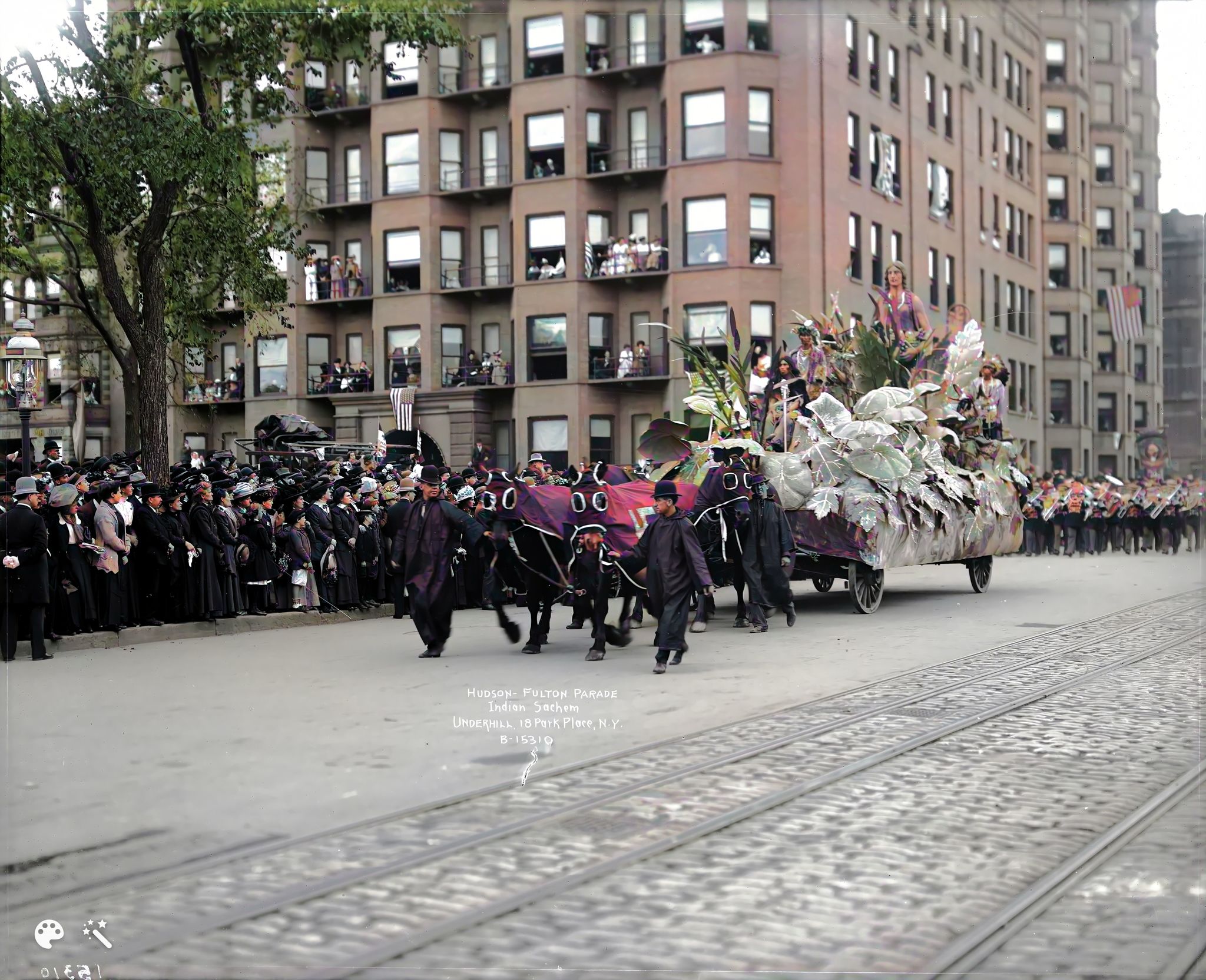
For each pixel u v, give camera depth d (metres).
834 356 21.55
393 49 39.38
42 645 14.64
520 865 6.30
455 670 13.27
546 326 38.28
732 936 5.31
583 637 16.66
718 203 37.75
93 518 16.33
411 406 31.45
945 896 5.80
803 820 7.10
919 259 44.09
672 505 12.97
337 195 40.81
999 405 23.03
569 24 38.44
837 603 21.44
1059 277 56.47
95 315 26.11
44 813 7.37
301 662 14.24
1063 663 13.29
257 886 6.00
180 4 20.67
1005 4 51.19
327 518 19.72
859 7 40.41
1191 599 21.11
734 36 37.69
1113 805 7.38
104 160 20.12
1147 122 59.59
